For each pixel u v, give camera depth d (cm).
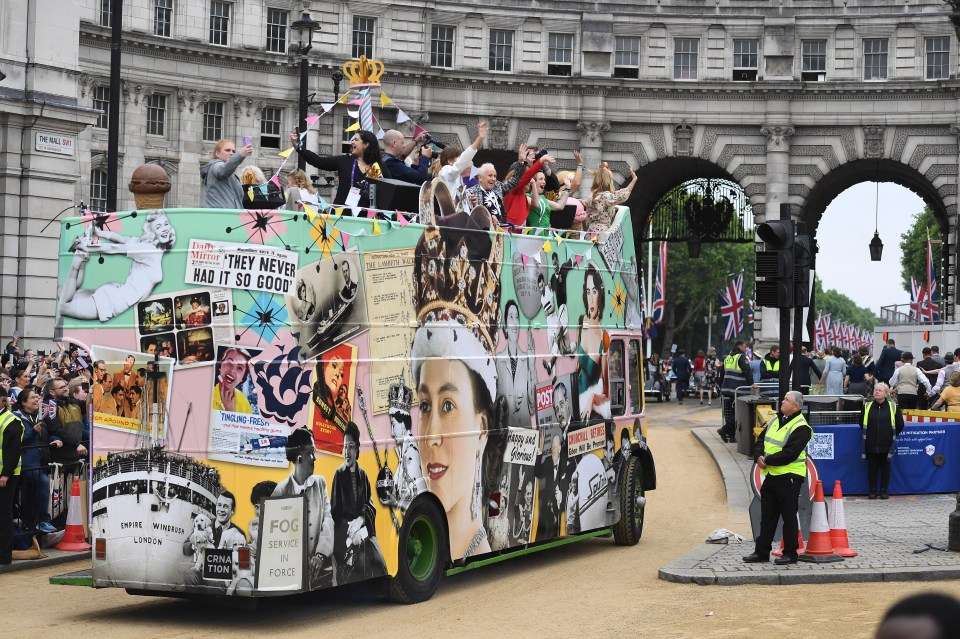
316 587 1410
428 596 1605
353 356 1484
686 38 7219
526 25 7119
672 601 1556
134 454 1446
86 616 1509
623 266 2191
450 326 1662
